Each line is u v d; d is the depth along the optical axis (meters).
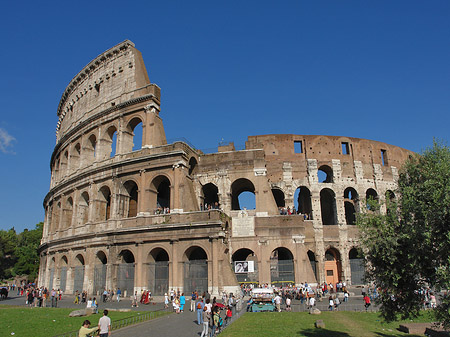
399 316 33.75
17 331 27.52
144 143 58.38
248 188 68.50
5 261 87.06
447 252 18.77
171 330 28.00
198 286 49.09
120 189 58.59
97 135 66.38
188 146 58.69
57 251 67.38
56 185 74.94
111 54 69.81
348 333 27.33
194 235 50.09
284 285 55.06
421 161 22.00
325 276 61.19
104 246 57.09
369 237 22.25
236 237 57.41
